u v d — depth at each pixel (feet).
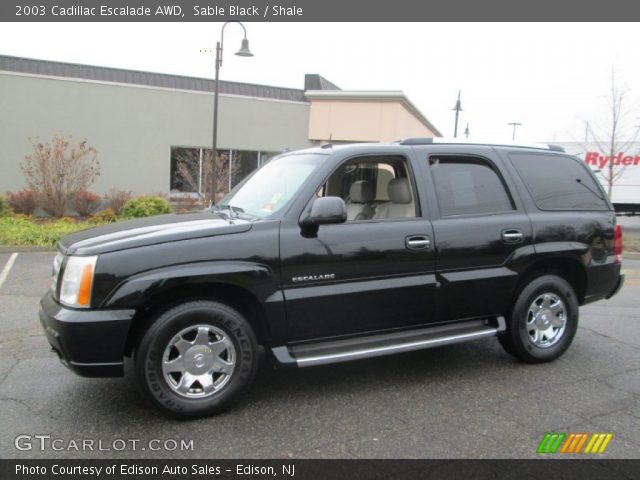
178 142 60.29
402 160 14.32
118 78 59.21
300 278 12.46
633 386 14.05
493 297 14.74
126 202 47.50
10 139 52.11
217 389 12.04
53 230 38.11
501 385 14.03
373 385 13.99
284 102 65.72
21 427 11.53
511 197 15.31
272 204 13.29
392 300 13.44
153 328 11.34
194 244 11.68
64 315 11.07
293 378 14.44
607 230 16.56
